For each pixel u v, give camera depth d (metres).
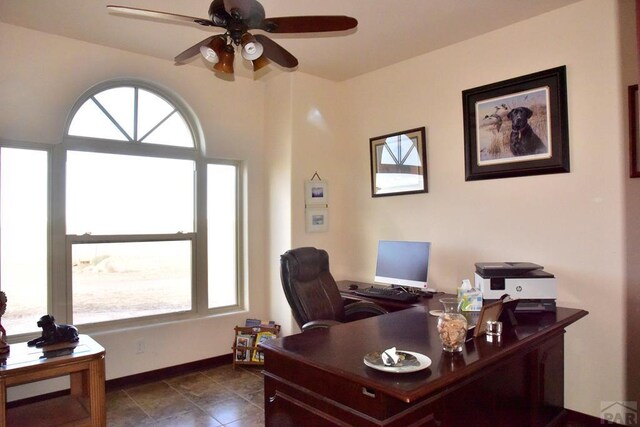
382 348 1.83
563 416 2.59
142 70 3.55
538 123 2.89
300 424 1.77
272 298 4.17
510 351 1.82
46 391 3.08
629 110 2.51
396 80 3.82
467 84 3.29
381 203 3.97
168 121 3.79
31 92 3.07
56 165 3.22
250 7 1.93
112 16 2.88
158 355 3.57
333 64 3.83
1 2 2.68
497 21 2.99
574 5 2.74
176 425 2.77
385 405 1.44
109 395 3.23
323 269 3.07
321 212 4.15
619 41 2.56
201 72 3.88
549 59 2.85
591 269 2.67
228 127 4.04
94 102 3.41
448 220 3.43
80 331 3.29
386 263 3.51
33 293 3.14
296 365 1.79
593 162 2.66
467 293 2.31
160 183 3.75
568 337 2.76
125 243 3.55
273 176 4.17
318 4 2.73
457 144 3.37
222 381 3.51
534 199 2.93
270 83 4.23
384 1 2.70
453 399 1.70
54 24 3.00
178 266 3.83
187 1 2.66
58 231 3.22
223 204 4.12
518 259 3.00
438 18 2.94
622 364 2.55
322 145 4.20
